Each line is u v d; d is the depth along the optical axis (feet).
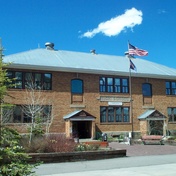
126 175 40.57
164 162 54.39
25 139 57.77
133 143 98.58
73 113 113.39
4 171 23.54
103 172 43.24
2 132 24.77
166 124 132.46
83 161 56.24
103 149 64.90
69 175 40.88
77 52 143.23
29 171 25.27
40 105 106.22
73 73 118.01
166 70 141.59
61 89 114.73
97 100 121.19
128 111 127.65
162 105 134.41
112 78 125.70
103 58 141.18
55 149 57.36
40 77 111.65
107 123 122.21
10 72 106.73
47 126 101.09
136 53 117.08
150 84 133.49
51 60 120.57
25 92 107.14
